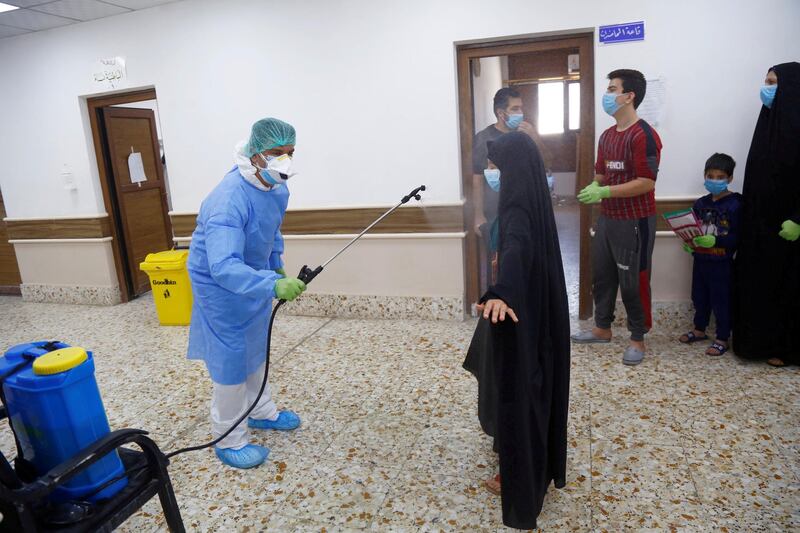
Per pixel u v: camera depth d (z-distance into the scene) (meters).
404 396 2.89
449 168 3.80
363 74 3.84
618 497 2.01
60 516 1.49
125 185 5.13
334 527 1.96
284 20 3.93
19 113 4.93
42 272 5.30
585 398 2.72
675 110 3.28
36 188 5.06
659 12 3.20
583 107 3.56
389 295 4.11
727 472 2.09
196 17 4.13
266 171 2.14
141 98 4.57
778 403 2.54
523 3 3.40
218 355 2.23
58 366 1.54
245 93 4.15
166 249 5.73
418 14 3.63
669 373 2.91
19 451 1.66
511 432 1.68
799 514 1.85
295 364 3.39
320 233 4.17
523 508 1.71
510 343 1.66
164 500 1.71
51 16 4.21
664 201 3.37
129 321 4.57
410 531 1.91
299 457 2.41
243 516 2.05
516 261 1.66
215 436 2.38
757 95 3.16
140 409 2.97
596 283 3.26
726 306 3.03
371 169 3.97
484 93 3.76
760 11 3.06
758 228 2.80
